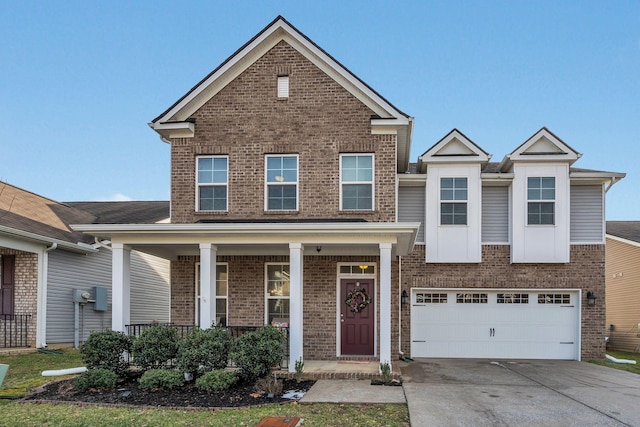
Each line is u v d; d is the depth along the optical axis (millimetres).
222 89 13820
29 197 19125
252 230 11188
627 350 20391
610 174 15617
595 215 16141
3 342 15148
